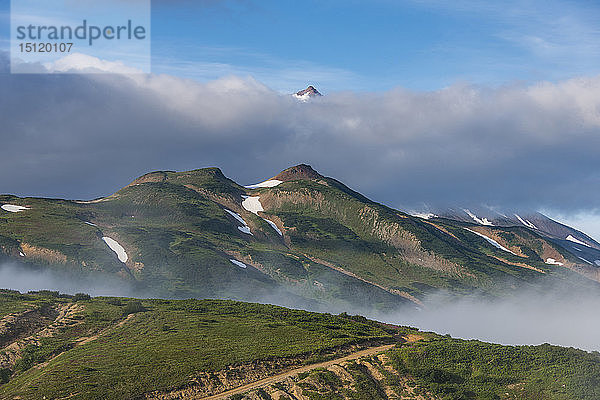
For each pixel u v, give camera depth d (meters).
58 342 93.12
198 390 76.25
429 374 84.75
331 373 82.12
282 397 74.94
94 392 73.00
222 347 87.81
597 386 83.25
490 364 89.38
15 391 75.06
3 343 92.75
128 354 84.69
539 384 83.94
